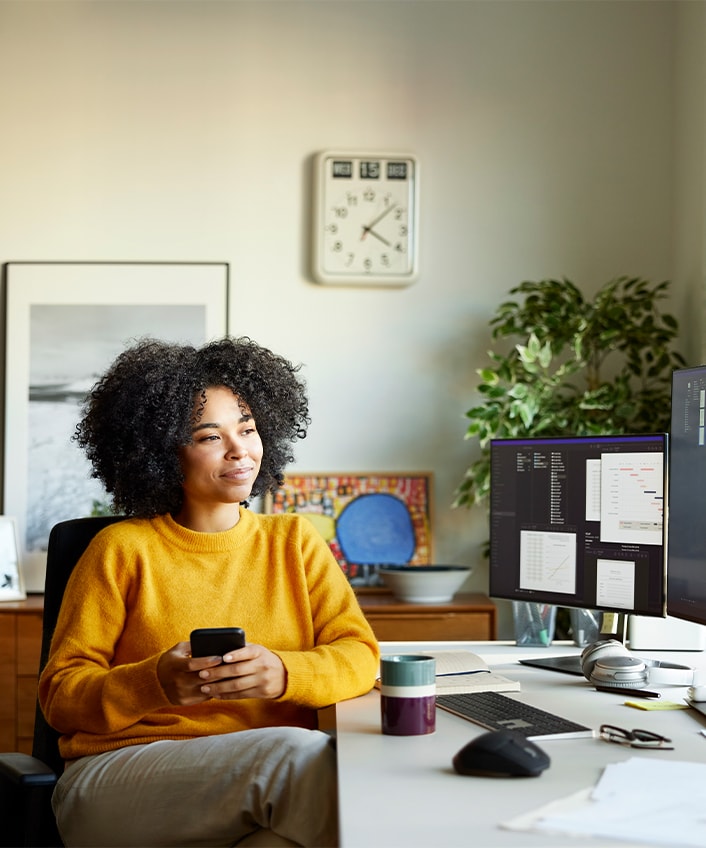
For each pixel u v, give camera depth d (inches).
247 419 73.9
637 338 137.0
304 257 150.5
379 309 150.5
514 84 151.8
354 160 149.0
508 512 92.1
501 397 139.9
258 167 150.8
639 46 151.6
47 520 147.4
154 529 72.2
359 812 43.8
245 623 70.9
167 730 65.9
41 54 151.1
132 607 69.9
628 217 151.0
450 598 137.9
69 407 148.5
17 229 150.0
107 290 149.3
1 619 130.0
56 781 62.1
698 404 74.8
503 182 151.2
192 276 149.4
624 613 82.3
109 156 150.6
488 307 150.4
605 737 56.6
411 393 150.1
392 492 148.5
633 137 151.3
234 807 56.6
